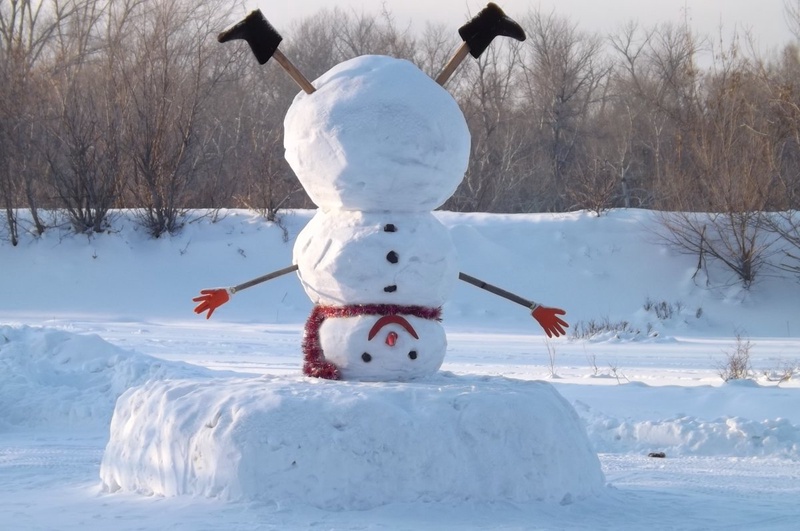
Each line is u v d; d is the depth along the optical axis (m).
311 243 8.17
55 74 48.53
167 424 7.50
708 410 14.19
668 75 62.00
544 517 7.08
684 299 38.22
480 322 36.22
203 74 52.62
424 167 7.92
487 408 7.28
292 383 7.70
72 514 7.04
